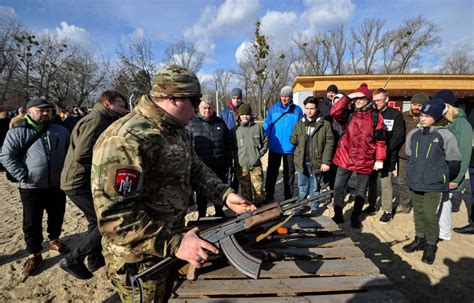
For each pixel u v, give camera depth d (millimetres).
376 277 1883
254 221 1412
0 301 2566
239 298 1694
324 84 11656
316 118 4273
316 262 2066
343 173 3857
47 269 3066
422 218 3188
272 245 2346
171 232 1188
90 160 2574
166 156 1244
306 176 4438
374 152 3672
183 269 1880
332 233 2545
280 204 1497
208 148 3891
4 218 4598
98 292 2691
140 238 1107
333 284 1801
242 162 4375
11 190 6328
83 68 32094
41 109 2963
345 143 3785
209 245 1195
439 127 2900
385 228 3887
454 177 2818
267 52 33219
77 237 3855
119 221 1087
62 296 2635
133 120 1201
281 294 1756
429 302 2455
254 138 4324
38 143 2961
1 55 27984
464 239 3525
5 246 3596
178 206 1330
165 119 1248
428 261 2996
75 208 5055
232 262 1357
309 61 39656
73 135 2643
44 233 3979
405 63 36625
